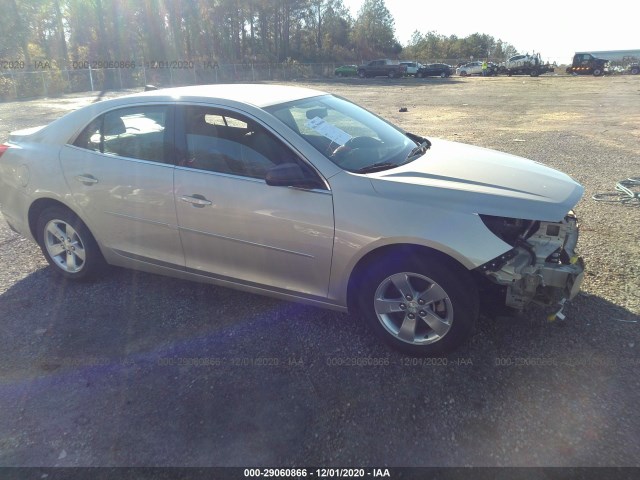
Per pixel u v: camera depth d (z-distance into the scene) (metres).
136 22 50.00
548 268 2.88
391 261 2.93
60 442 2.48
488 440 2.42
